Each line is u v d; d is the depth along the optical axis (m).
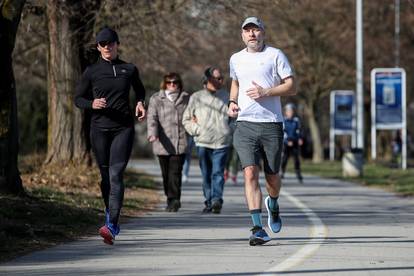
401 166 81.94
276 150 23.59
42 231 24.77
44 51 55.91
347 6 97.94
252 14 45.50
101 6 42.25
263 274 18.67
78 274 18.70
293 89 23.27
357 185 52.78
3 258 20.97
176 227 27.95
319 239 24.89
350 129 88.50
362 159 62.09
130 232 26.48
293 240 24.67
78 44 43.78
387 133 124.00
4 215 26.59
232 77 23.97
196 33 50.50
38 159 46.81
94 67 23.48
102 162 23.66
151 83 66.31
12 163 29.62
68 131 44.25
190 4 46.00
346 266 19.78
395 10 93.00
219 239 24.88
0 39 28.75
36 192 33.34
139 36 47.41
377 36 100.31
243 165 23.44
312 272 18.94
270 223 24.78
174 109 33.09
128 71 23.52
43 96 95.19
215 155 32.66
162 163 33.78
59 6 41.62
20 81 72.50
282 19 86.38
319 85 103.69
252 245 23.36
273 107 23.45
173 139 33.06
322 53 100.56
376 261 20.59
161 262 20.42
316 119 108.00
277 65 23.34
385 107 68.62
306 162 105.00
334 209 35.22
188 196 41.88
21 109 96.12
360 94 63.31
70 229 26.33
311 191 46.72
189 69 65.56
